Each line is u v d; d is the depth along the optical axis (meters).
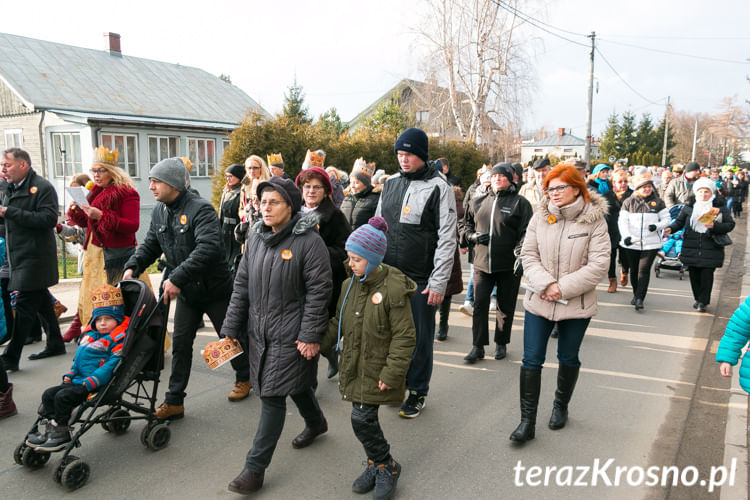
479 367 5.30
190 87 25.97
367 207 5.08
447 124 26.88
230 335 3.27
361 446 3.70
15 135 20.09
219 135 22.14
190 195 3.99
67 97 20.08
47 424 3.22
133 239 5.21
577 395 4.62
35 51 21.86
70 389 3.22
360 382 3.00
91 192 5.10
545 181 3.70
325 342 3.14
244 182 6.09
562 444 3.76
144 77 24.61
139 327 3.39
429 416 4.20
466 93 25.25
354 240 2.97
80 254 6.53
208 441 3.76
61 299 7.64
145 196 19.41
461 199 7.52
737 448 3.68
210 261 3.80
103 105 20.69
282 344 3.07
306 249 3.07
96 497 3.08
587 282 3.56
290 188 3.15
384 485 3.04
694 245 7.35
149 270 10.96
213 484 3.23
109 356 3.39
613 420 4.14
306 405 3.56
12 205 4.76
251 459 3.07
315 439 3.79
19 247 4.78
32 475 3.30
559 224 3.69
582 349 5.86
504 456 3.58
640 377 5.04
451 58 24.64
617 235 8.55
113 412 3.53
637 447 3.72
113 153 5.00
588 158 26.31
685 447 3.74
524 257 3.82
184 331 4.01
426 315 4.03
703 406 4.43
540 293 3.66
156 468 3.40
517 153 34.44
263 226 3.23
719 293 8.74
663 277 10.27
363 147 15.48
